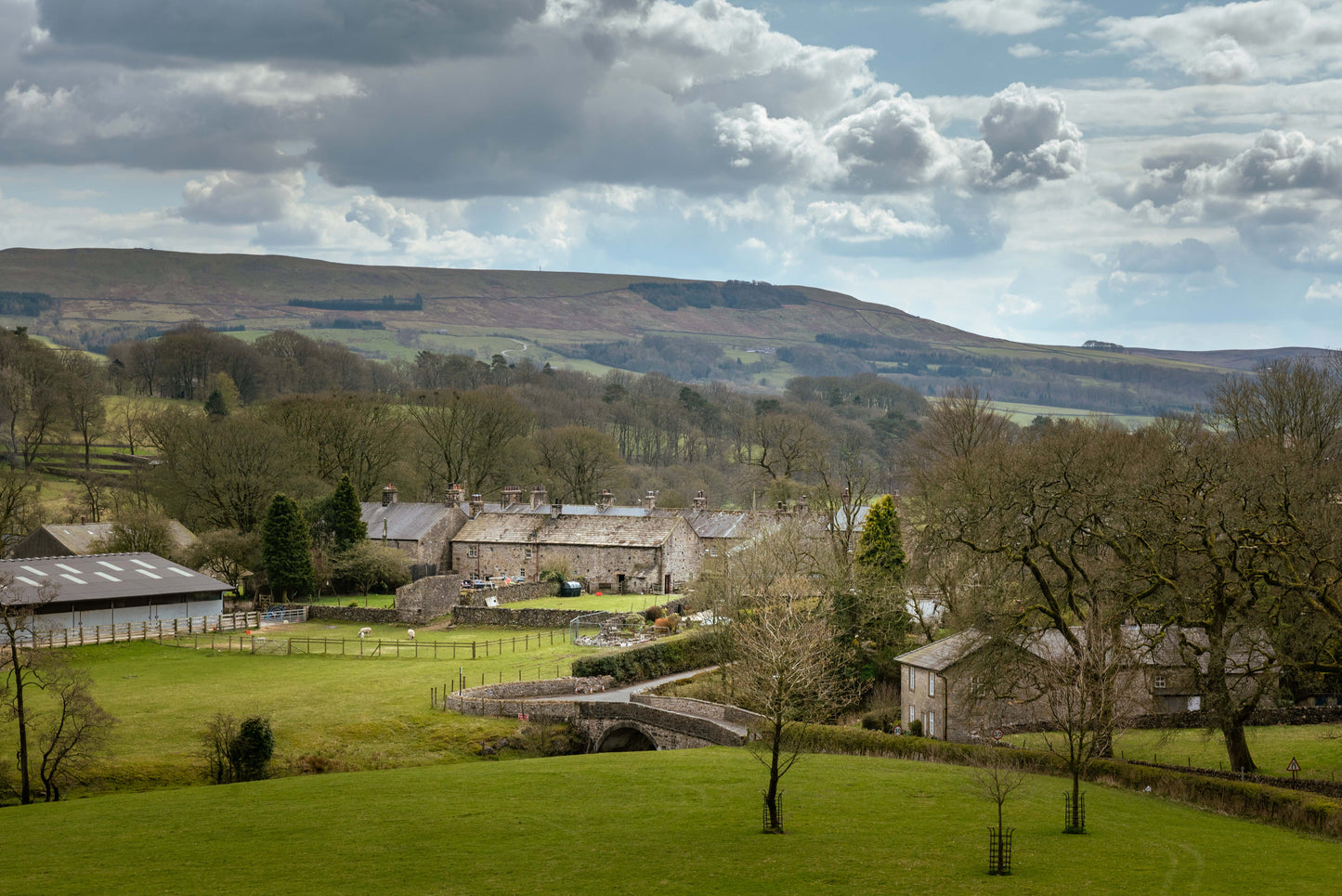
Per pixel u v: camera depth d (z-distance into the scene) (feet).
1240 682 206.49
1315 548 176.35
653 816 154.81
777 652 199.31
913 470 333.01
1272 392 294.25
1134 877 119.85
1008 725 215.31
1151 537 187.52
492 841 142.82
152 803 171.22
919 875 122.62
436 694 256.32
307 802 169.27
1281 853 129.90
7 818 162.50
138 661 293.02
